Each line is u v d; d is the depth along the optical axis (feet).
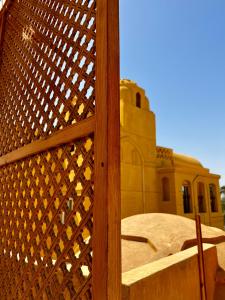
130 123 44.60
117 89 5.13
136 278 8.07
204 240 17.12
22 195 7.87
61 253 5.60
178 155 63.82
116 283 4.34
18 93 9.36
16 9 11.05
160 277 8.96
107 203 4.49
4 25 12.10
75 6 6.78
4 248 8.68
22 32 9.97
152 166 46.93
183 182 50.01
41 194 7.40
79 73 6.00
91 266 4.79
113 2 5.50
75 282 5.80
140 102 49.19
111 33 5.29
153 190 45.73
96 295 4.37
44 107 7.35
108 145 4.73
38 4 9.01
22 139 8.37
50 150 6.68
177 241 15.84
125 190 40.68
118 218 4.60
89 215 4.99
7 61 11.05
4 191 9.23
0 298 8.41
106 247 4.34
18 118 8.96
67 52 6.78
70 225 5.48
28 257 6.98
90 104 5.48
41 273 6.34
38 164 7.24
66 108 6.29
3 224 8.96
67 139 5.85
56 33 7.48
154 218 19.88
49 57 7.66
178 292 9.99
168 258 11.28
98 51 5.33
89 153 5.28
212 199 58.65
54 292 5.73
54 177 6.33
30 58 8.89
